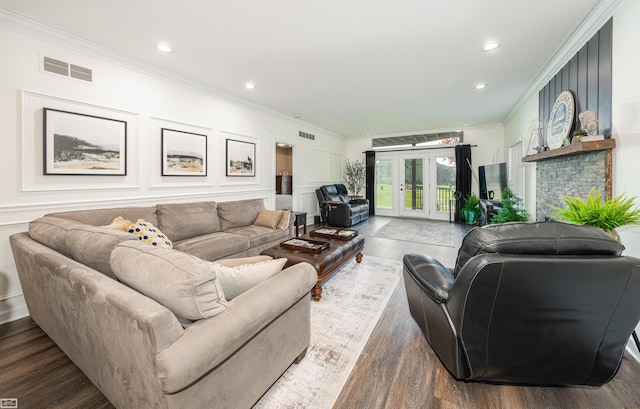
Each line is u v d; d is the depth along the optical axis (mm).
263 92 4016
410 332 1951
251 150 4586
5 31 2104
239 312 1090
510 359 1279
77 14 2121
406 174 7539
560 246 1089
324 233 3383
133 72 2932
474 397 1355
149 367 898
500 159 6309
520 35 2475
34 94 2260
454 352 1331
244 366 1169
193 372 885
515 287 1091
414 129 6973
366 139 8031
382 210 7922
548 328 1179
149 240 2186
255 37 2482
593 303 1113
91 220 2381
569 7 2082
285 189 6238
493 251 1134
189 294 953
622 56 1948
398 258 3709
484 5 2049
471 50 2752
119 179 2861
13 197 2176
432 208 7215
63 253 1615
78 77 2508
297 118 5688
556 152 2621
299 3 2012
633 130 1856
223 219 3537
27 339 1878
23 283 1895
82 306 1215
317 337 1887
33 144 2271
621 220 1721
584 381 1339
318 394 1381
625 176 1938
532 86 3723
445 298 1374
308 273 1567
